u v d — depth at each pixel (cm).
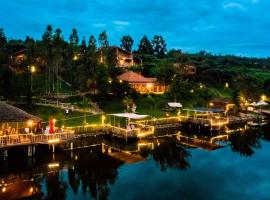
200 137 6750
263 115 9312
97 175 4147
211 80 13138
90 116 7162
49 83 9406
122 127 6022
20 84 8656
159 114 7962
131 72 10994
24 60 9994
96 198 3419
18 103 7500
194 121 7138
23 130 4938
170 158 5028
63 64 10819
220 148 5750
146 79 10781
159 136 6688
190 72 12950
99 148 5475
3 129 4697
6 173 4106
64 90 9569
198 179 4084
